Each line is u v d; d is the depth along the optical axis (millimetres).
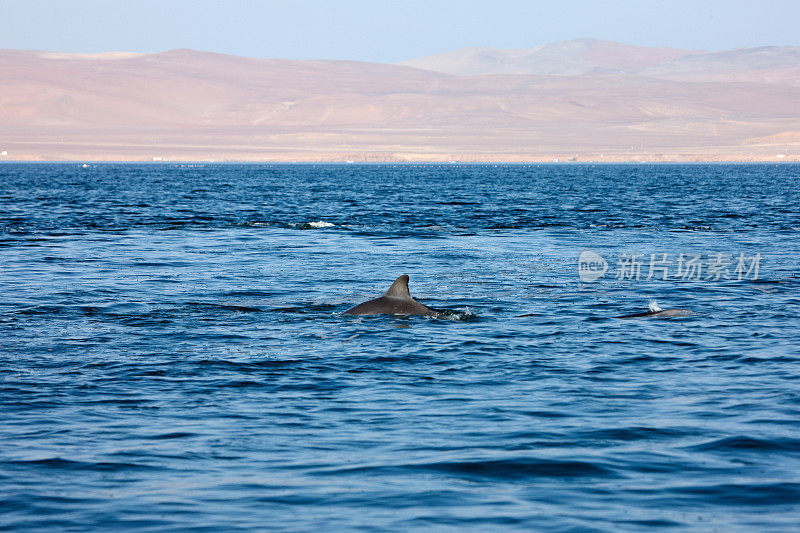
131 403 25328
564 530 16672
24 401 25422
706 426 23078
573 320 38469
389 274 52656
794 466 19984
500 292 46188
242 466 20219
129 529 16828
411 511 17609
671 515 17344
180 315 39062
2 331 35406
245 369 29344
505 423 23453
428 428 23047
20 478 19422
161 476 19578
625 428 22938
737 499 18109
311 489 18781
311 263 58094
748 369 29562
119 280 49844
